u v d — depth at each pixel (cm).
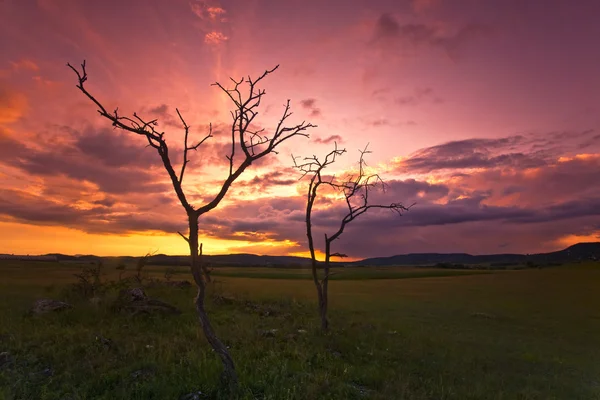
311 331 1753
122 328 1552
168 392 842
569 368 1634
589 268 10650
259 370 1012
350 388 962
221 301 2528
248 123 1022
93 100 889
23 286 2973
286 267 14612
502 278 7738
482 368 1512
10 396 799
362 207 2019
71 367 1005
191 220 972
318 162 2014
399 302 3622
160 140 946
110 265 3622
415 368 1362
